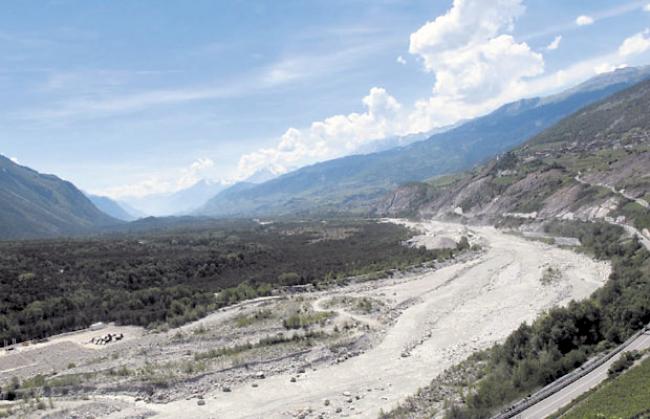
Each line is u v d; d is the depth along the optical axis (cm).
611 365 5406
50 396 6738
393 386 6594
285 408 6112
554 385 5197
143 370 7388
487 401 5316
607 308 7012
